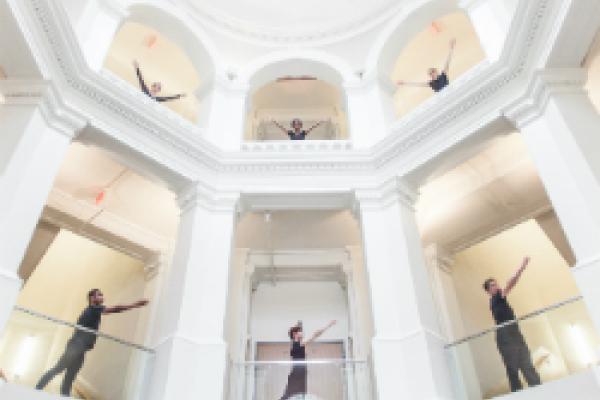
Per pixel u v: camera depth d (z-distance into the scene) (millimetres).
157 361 6891
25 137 6484
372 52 11359
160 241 11133
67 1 8625
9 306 5477
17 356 5625
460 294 11156
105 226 10445
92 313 7320
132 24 11602
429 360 6613
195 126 9578
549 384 5695
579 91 6816
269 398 7055
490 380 6375
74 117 7340
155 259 11008
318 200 9227
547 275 11562
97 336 6602
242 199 9102
